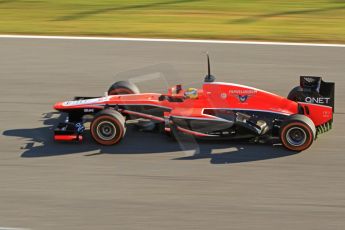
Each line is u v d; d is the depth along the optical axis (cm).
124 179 1923
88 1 4769
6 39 3644
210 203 1778
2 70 3091
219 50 3434
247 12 4388
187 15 4291
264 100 2194
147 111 2244
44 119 2448
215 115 2177
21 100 2670
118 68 3117
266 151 2127
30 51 3412
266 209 1745
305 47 3497
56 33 3788
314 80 2300
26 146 2178
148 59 3259
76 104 2284
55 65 3170
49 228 1661
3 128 2353
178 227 1661
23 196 1819
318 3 4684
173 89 2277
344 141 2225
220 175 1948
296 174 1958
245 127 2150
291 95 2300
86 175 1952
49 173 1967
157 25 3997
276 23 4056
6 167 2011
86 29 3891
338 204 1770
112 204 1775
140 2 4728
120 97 2309
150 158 2073
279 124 2156
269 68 3131
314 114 2205
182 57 3300
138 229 1652
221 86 2197
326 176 1945
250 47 3497
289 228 1650
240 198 1805
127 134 2277
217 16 4259
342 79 2962
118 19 4159
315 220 1688
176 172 1970
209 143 2192
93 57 3303
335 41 3619
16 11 4425
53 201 1791
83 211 1741
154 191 1848
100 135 2148
